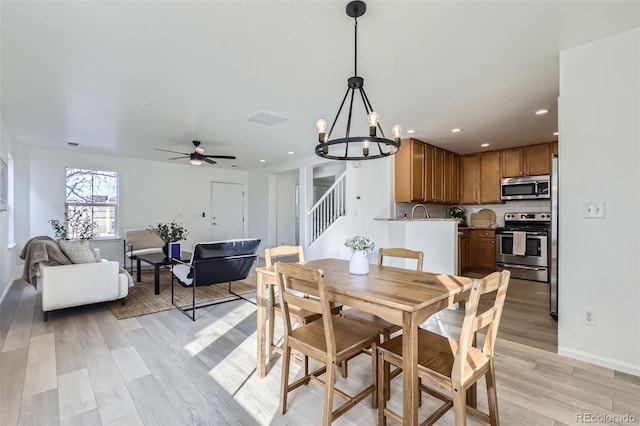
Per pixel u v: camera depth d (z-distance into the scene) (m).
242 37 2.11
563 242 2.42
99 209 6.06
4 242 4.17
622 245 2.19
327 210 6.27
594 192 2.28
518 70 2.59
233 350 2.58
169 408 1.82
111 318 3.32
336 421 1.72
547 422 1.70
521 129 4.27
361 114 3.69
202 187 7.55
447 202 5.65
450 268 3.81
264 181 7.85
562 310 2.45
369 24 1.95
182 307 3.71
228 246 3.64
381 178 5.06
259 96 3.14
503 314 3.47
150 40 2.14
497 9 1.83
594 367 2.27
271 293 2.41
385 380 1.75
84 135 4.60
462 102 3.29
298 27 1.99
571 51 2.31
